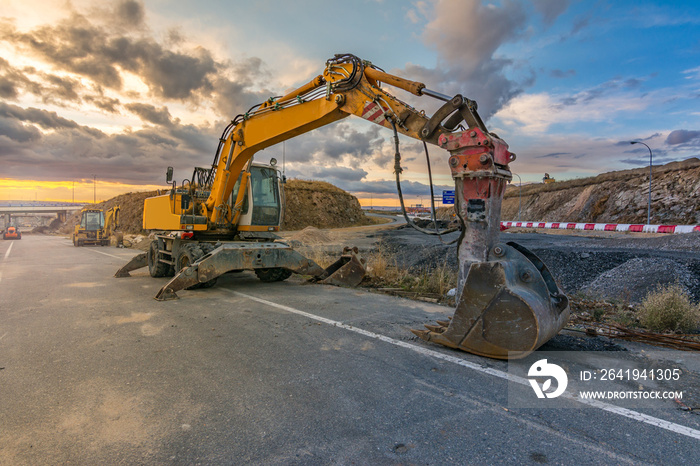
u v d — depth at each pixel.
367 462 2.28
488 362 3.87
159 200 10.16
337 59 6.03
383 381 3.43
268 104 7.68
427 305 6.56
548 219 46.81
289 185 50.06
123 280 10.02
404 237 22.45
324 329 5.07
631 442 2.48
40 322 5.58
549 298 3.93
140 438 2.55
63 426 2.71
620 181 39.88
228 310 6.21
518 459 2.30
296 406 2.99
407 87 4.94
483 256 4.11
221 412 2.90
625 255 9.29
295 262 8.57
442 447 2.43
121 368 3.78
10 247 28.03
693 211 30.92
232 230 9.67
